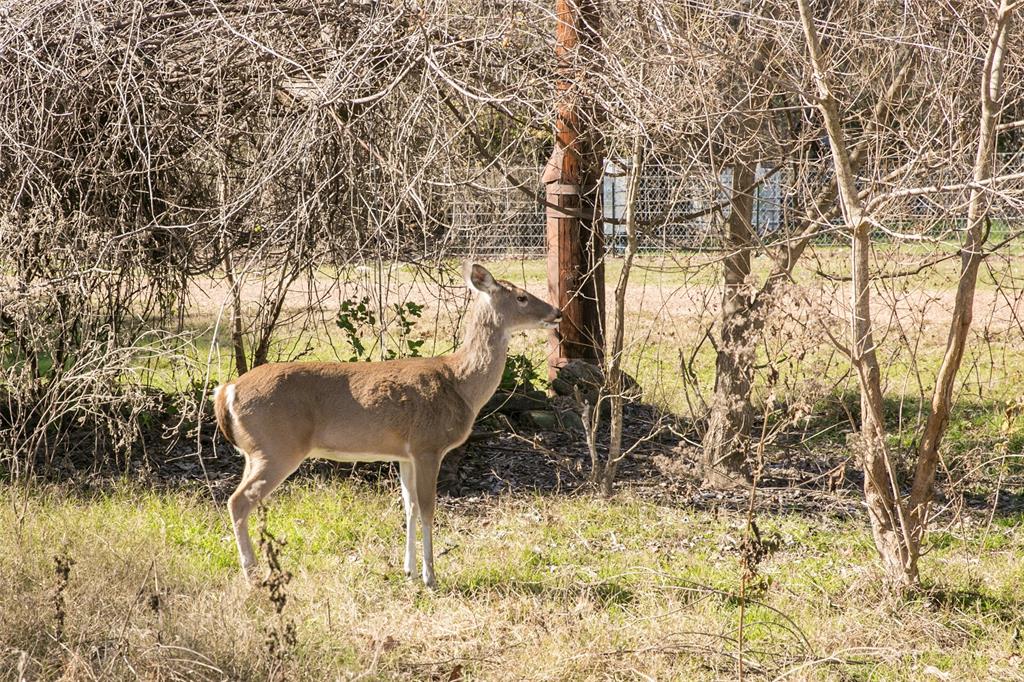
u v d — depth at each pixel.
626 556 9.53
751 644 7.54
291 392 8.55
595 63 8.77
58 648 6.66
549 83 8.92
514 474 11.84
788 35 8.48
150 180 9.05
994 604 8.42
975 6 8.09
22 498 9.85
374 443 8.70
